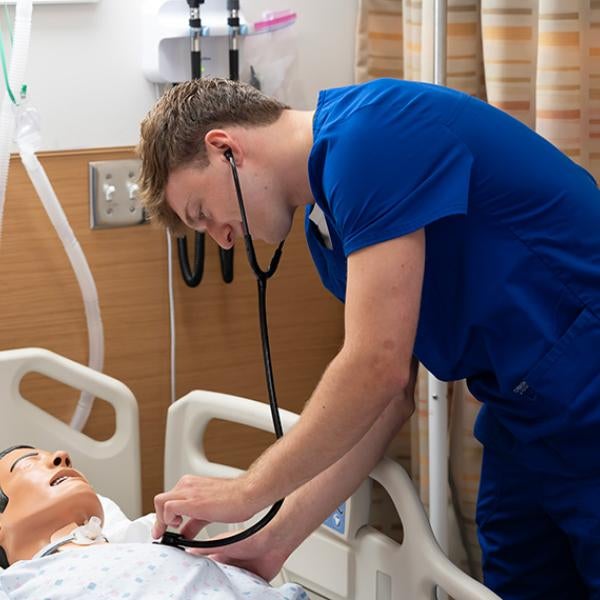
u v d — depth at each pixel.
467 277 1.46
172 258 2.35
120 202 2.29
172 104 1.49
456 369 1.56
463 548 2.31
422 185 1.33
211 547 1.55
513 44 1.90
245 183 1.46
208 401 1.94
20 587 1.48
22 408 2.12
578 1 1.75
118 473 2.13
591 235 1.47
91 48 2.21
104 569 1.49
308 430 1.37
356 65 2.38
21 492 1.74
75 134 2.24
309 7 2.38
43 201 2.13
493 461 1.76
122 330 2.36
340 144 1.34
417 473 2.39
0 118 1.98
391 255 1.31
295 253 2.45
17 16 1.94
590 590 1.63
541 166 1.46
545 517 1.74
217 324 2.43
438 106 1.39
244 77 2.32
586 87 1.84
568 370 1.46
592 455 1.51
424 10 2.00
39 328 2.29
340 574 1.78
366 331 1.31
